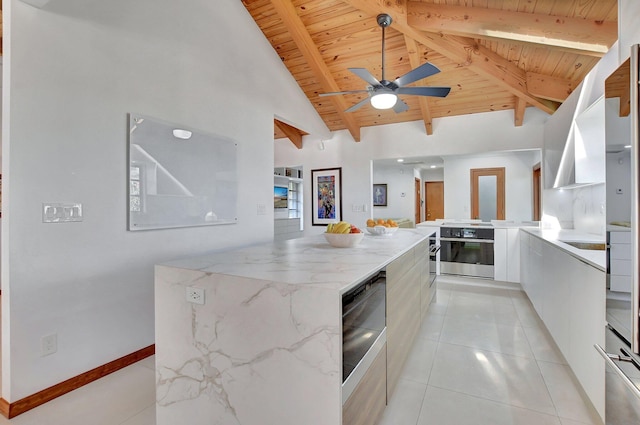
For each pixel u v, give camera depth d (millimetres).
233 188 3318
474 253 4840
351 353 1275
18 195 1816
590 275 1827
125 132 2334
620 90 1407
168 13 2662
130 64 2371
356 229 2305
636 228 1255
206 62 3016
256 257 1827
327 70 4070
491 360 2436
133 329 2418
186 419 1497
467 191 7074
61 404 1915
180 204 2744
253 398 1318
